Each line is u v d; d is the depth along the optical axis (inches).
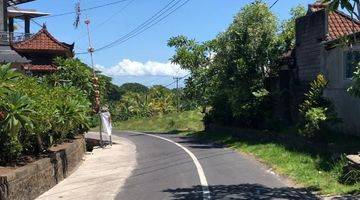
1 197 396.8
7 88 482.3
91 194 499.2
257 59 1069.8
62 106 704.4
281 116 1010.7
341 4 367.2
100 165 764.6
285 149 762.8
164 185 535.5
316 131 690.8
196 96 1491.1
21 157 549.3
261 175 580.1
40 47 1333.7
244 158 756.6
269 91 1067.3
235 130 1123.3
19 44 1333.7
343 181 481.1
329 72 809.5
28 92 591.8
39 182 502.3
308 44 904.3
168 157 830.5
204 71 1450.5
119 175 634.8
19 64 1157.7
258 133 966.4
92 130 1865.2
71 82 1082.7
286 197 441.7
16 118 469.1
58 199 478.6
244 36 1085.1
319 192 452.4
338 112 765.9
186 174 613.0
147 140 1299.2
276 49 1066.7
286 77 1016.2
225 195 463.5
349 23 847.1
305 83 919.0
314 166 579.5
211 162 725.3
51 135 645.9
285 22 1135.6
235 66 1091.3
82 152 863.7
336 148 610.9
